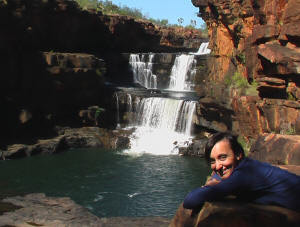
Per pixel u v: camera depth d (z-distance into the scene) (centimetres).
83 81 2947
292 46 1299
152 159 2308
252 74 1650
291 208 318
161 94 3147
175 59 3647
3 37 2595
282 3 1409
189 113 2684
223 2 2119
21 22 2788
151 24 4600
